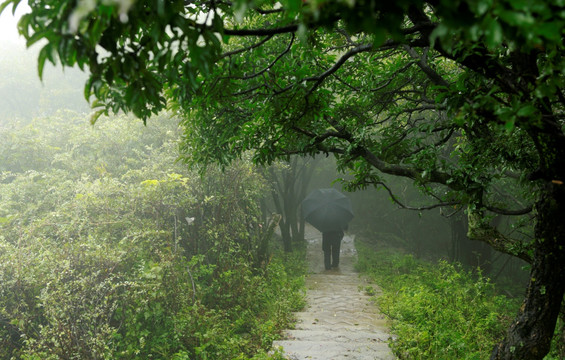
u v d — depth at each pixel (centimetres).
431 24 243
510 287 1462
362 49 296
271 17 471
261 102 400
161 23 165
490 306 863
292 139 488
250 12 411
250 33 216
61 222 729
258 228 1153
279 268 1153
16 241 698
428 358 595
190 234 885
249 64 366
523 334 340
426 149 457
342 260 1695
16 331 645
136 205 755
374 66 604
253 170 972
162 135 1028
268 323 741
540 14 120
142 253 700
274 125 425
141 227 745
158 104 193
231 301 831
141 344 591
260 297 903
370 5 125
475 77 268
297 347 664
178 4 173
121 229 766
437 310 752
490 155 394
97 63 165
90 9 115
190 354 666
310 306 965
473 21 124
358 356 623
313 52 430
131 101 175
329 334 740
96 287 588
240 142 516
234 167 910
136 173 830
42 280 605
